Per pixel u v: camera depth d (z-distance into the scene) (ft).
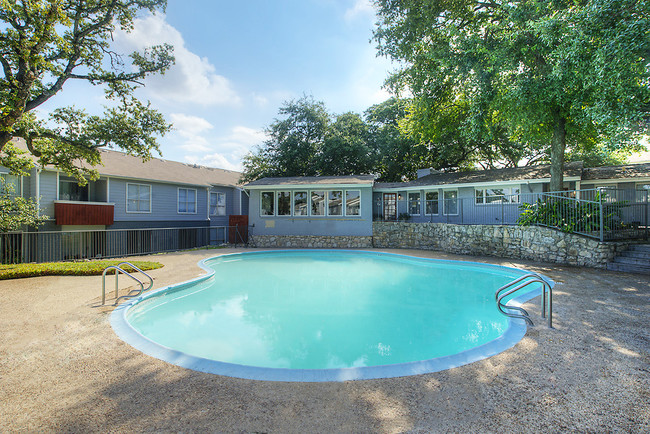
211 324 18.84
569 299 19.15
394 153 83.97
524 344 12.37
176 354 11.69
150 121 42.39
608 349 11.85
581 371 10.12
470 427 7.30
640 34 23.70
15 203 37.37
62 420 7.73
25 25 29.27
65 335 13.78
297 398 8.71
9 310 17.51
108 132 39.86
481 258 39.11
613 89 27.30
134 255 45.50
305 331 17.67
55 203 45.73
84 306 18.37
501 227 40.16
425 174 71.36
